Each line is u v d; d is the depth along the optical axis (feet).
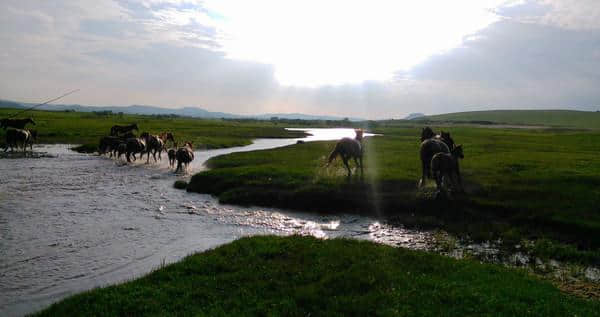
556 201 50.90
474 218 49.08
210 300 25.62
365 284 27.84
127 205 56.54
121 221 48.24
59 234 42.27
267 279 28.94
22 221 46.65
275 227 48.39
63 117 279.08
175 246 39.68
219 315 23.26
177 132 197.06
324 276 29.35
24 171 83.56
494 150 115.03
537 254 38.86
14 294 28.35
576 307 25.12
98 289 27.20
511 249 40.40
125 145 105.09
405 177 64.18
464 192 55.77
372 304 24.63
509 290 27.12
